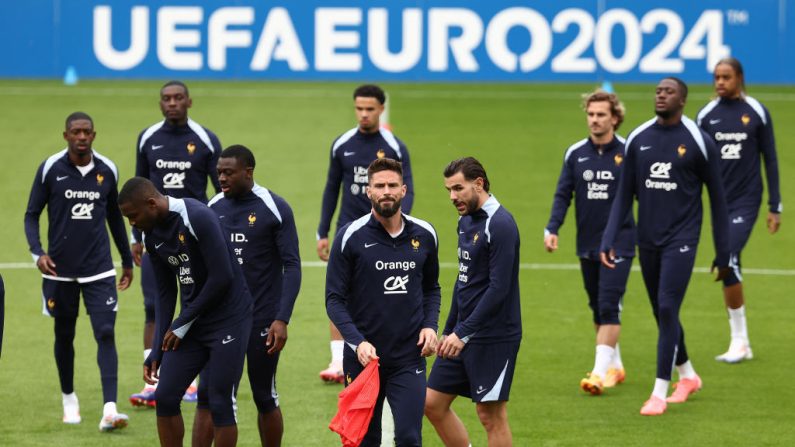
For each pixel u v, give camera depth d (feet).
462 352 94.53
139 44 342.44
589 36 338.54
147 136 123.85
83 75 343.46
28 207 113.70
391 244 90.58
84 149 111.75
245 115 287.48
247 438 108.37
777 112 295.89
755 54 334.85
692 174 115.75
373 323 90.74
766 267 180.65
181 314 91.35
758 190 137.49
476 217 94.17
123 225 116.57
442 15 340.80
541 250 188.03
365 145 130.82
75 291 112.78
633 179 118.32
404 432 89.04
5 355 134.41
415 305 91.25
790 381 126.62
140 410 116.57
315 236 193.06
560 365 132.36
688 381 120.78
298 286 98.07
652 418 113.91
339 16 341.41
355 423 86.33
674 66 336.49
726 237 116.78
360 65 343.05
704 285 170.60
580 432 109.50
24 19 342.03
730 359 133.90
